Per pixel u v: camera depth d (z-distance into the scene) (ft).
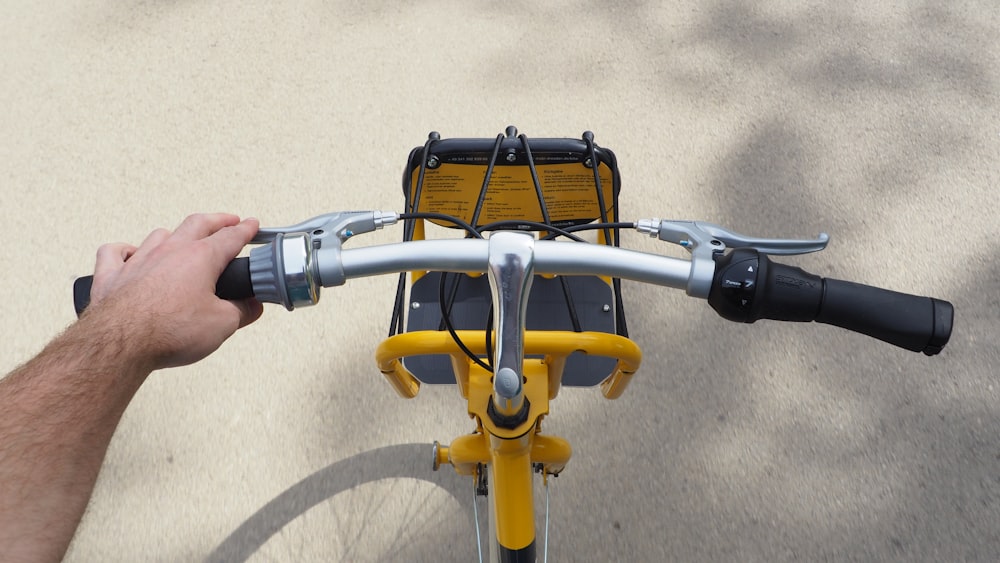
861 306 3.23
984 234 9.32
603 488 7.50
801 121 10.58
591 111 10.76
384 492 7.53
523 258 3.27
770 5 12.19
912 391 8.03
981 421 7.82
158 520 7.35
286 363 8.38
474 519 7.37
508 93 11.02
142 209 9.81
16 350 8.56
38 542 2.31
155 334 2.90
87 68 11.60
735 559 7.07
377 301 8.84
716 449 7.72
